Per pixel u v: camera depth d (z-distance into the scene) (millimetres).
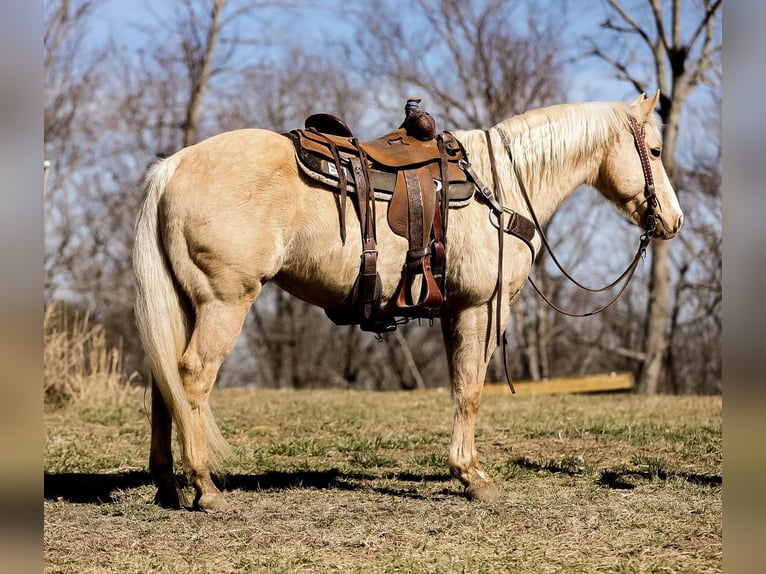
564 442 7684
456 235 5234
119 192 26469
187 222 4699
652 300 20406
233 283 4723
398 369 31234
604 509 5039
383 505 5156
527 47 24609
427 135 5363
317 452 7297
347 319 5227
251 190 4746
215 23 22953
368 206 4980
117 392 11148
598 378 15453
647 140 5957
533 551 4273
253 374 32031
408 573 3918
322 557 4184
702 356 27797
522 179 5605
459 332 5355
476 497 5273
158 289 4730
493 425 8664
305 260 4961
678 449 7246
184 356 4746
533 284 5703
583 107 5852
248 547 4352
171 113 24922
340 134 5250
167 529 4625
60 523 4773
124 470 6461
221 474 5633
